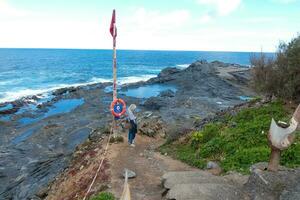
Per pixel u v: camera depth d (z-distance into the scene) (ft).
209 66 201.26
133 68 328.29
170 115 91.35
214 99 119.34
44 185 51.24
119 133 54.70
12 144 74.90
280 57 51.67
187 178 31.45
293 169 27.68
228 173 33.71
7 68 284.61
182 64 407.64
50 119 95.61
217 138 44.65
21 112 108.68
